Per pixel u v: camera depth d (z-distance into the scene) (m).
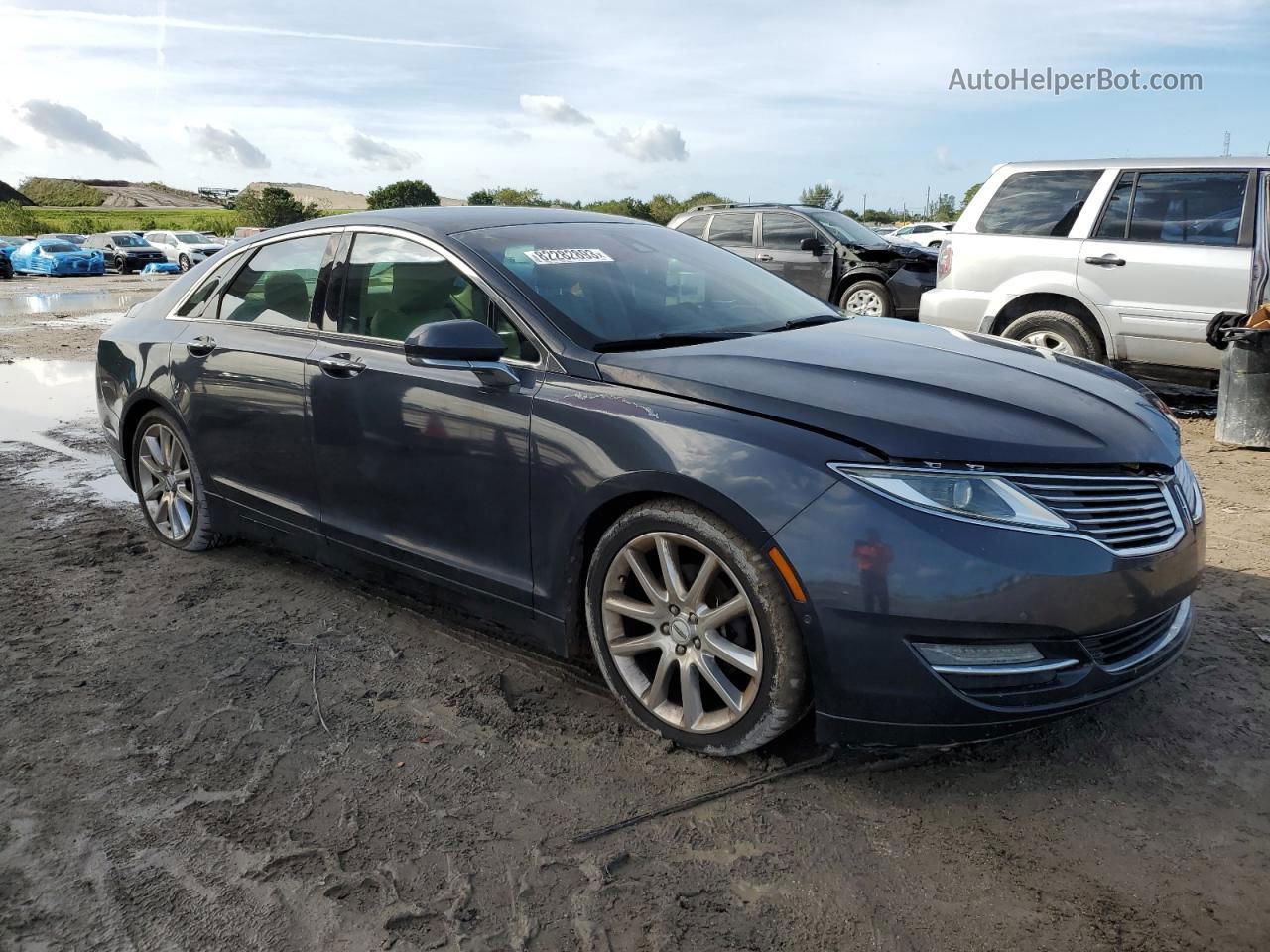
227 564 4.43
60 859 2.38
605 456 2.77
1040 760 2.75
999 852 2.35
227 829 2.48
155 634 3.69
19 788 2.68
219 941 2.10
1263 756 2.74
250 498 4.07
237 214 97.56
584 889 2.24
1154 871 2.28
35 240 36.03
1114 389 2.97
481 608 3.29
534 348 3.08
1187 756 2.75
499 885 2.26
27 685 3.28
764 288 3.88
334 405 3.56
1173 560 2.60
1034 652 2.43
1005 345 3.42
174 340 4.35
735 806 2.54
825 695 2.49
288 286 3.96
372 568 3.64
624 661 2.92
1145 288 7.02
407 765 2.76
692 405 2.71
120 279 33.91
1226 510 5.00
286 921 2.15
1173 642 2.75
